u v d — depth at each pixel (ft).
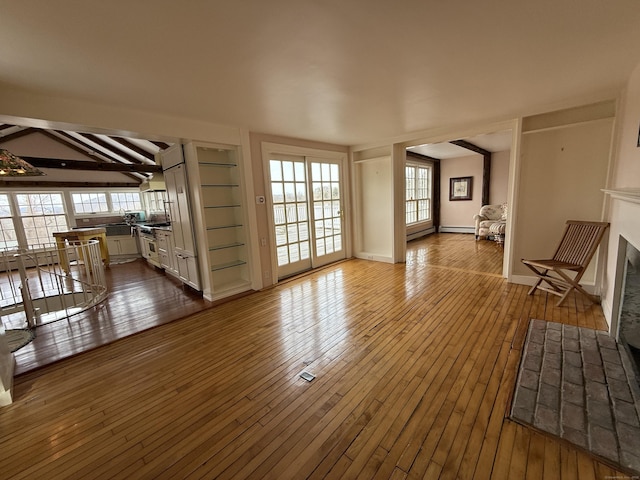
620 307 7.30
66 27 4.60
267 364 7.18
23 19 4.30
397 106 9.68
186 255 12.76
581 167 10.38
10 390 6.40
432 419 5.20
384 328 8.74
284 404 5.77
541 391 5.75
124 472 4.49
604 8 4.72
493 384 6.04
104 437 5.19
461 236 25.08
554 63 6.88
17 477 4.48
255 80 7.05
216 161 12.37
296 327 9.12
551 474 4.11
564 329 8.13
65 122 7.72
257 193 12.82
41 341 8.92
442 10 4.64
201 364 7.36
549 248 11.37
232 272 13.44
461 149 21.72
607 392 5.63
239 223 12.99
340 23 4.88
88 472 4.52
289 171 14.61
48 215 22.77
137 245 23.53
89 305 11.84
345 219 17.79
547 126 10.80
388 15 4.71
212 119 10.43
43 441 5.16
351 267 16.16
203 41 5.23
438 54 6.16
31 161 15.76
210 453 4.75
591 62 6.91
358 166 17.66
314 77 7.07
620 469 4.13
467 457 4.43
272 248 13.56
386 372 6.61
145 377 6.95
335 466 4.40
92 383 6.81
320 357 7.37
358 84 7.63
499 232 20.21
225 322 9.84
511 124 11.50
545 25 5.22
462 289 11.75
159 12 4.33
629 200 5.51
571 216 10.77
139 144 18.25
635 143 7.41
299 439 4.92
